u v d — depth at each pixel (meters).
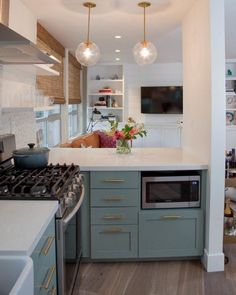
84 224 2.91
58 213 1.78
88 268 2.89
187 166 2.85
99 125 8.52
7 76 2.80
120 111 8.66
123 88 8.41
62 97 5.90
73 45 5.62
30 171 2.44
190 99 3.45
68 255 2.05
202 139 3.02
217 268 2.83
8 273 1.17
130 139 3.49
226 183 3.00
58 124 6.05
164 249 2.94
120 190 2.88
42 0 3.16
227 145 8.11
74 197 2.15
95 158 3.24
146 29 4.29
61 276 1.82
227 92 8.05
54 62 2.69
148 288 2.58
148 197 2.89
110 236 2.92
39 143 4.47
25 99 3.12
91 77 8.58
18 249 1.20
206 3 2.80
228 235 3.04
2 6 2.61
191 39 3.36
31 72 3.28
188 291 2.53
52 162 3.01
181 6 3.29
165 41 5.48
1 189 1.94
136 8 3.37
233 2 3.49
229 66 8.15
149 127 8.77
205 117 2.91
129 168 2.84
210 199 2.79
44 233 1.53
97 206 2.89
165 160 3.07
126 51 6.29
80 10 3.47
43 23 4.05
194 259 3.04
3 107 2.61
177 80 8.59
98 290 2.55
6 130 3.06
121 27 4.20
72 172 2.42
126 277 2.74
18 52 2.22
